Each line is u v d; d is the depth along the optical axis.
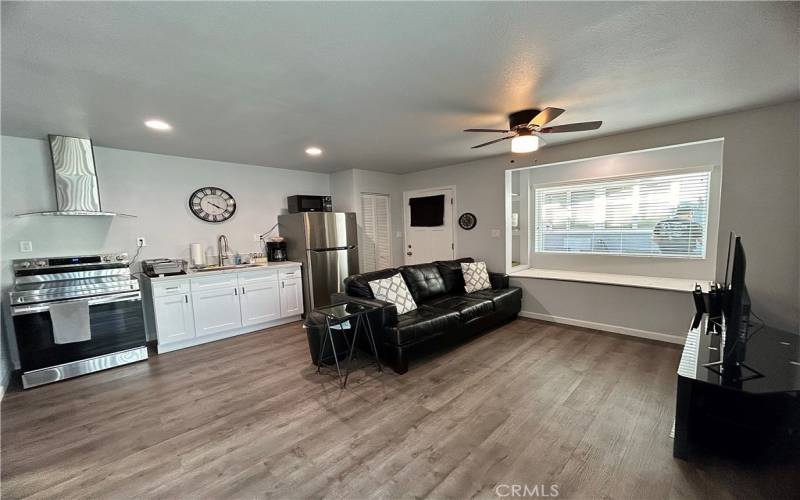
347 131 3.25
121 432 2.20
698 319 2.88
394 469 1.81
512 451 1.93
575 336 3.79
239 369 3.16
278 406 2.47
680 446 1.83
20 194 3.19
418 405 2.43
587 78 2.19
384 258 5.84
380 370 3.03
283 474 1.79
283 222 5.11
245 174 4.79
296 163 4.82
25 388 2.84
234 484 1.73
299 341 3.94
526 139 2.79
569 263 4.91
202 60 1.82
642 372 2.86
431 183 5.58
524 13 1.49
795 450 1.76
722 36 1.71
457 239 5.32
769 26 1.62
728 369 1.89
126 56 1.75
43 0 1.27
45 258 3.19
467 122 3.04
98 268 3.35
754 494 1.60
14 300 2.83
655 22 1.58
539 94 2.43
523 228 5.26
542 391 2.58
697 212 3.94
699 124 3.12
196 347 3.80
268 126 3.03
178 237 4.20
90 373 3.13
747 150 2.90
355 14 1.46
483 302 3.82
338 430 2.16
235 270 4.12
